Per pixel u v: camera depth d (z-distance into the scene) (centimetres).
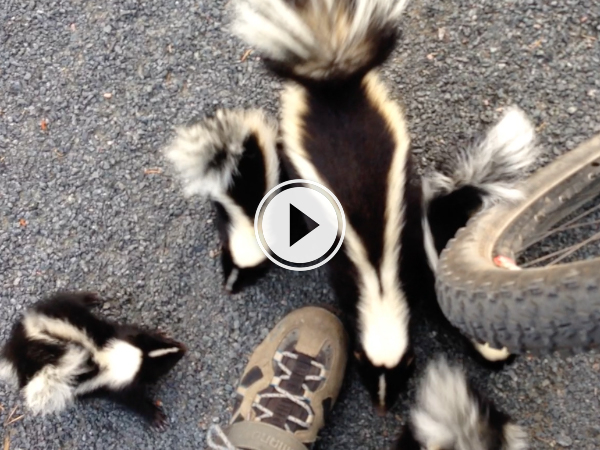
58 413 100
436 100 95
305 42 72
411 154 90
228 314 98
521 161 84
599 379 90
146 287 99
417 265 86
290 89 81
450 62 96
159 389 98
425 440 83
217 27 100
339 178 80
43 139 102
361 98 79
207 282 98
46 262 101
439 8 96
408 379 90
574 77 94
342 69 75
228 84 99
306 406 93
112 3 102
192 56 100
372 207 80
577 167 86
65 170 102
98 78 102
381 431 94
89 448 99
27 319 95
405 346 86
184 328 98
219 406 97
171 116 100
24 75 103
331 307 95
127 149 101
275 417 93
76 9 103
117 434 99
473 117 95
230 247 94
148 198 100
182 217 99
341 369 94
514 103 94
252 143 89
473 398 85
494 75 95
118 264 100
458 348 92
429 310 91
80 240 101
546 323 58
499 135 84
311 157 81
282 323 95
